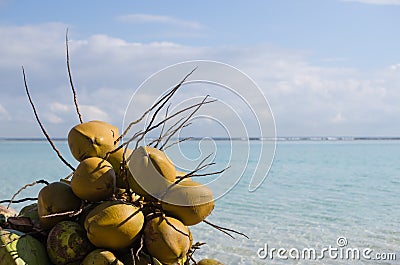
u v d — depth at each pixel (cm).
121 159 229
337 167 2672
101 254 206
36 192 1627
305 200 1417
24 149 5788
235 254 759
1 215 234
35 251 212
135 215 210
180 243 214
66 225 214
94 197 217
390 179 2036
